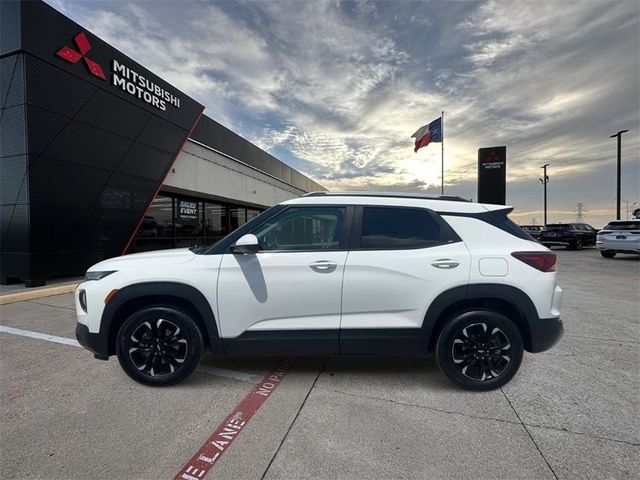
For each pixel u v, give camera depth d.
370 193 3.61
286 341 3.29
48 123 8.30
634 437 2.61
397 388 3.39
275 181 24.30
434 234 3.38
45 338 4.86
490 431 2.69
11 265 8.45
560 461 2.35
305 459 2.38
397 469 2.29
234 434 2.66
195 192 14.56
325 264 3.26
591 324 5.54
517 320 3.39
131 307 3.47
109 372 3.74
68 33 8.59
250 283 3.27
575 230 23.27
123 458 2.40
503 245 3.34
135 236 11.99
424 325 3.24
